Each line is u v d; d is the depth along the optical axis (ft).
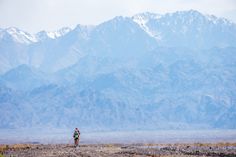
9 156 483.10
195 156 491.31
